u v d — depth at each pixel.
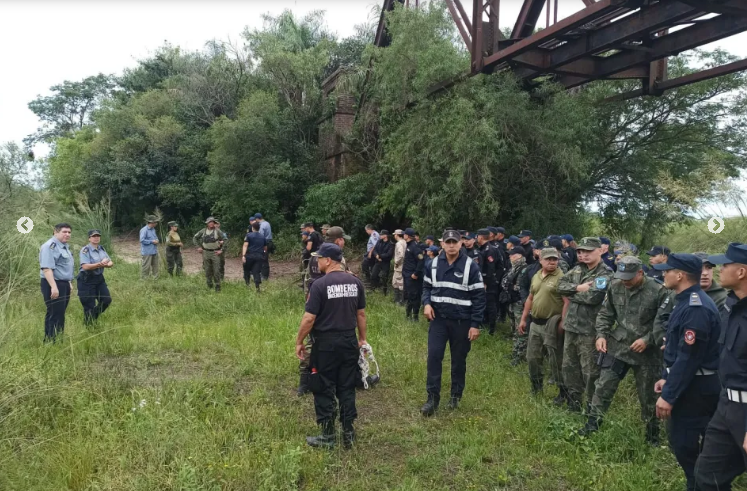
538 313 5.68
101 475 3.79
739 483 3.92
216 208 20.64
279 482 3.83
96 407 4.83
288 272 16.11
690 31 8.76
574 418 4.98
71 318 8.35
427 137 12.45
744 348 2.98
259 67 22.53
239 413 4.94
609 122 14.38
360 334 5.02
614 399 5.71
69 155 28.11
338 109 20.05
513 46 9.48
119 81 30.70
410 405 5.55
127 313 9.28
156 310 9.51
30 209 11.40
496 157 11.45
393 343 7.71
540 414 5.04
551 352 5.64
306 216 18.97
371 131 18.88
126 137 24.53
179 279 13.01
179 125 23.92
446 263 5.40
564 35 9.41
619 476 3.98
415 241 10.46
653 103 13.83
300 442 4.50
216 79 24.17
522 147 11.74
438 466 4.23
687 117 14.06
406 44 13.31
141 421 4.43
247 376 6.21
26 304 7.65
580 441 4.54
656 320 4.43
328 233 6.32
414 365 6.68
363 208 17.97
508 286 7.96
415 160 12.69
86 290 7.88
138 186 23.95
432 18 13.16
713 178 10.05
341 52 25.67
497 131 11.30
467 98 11.87
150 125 24.48
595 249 5.11
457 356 5.42
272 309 9.75
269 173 19.58
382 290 12.87
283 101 22.05
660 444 4.59
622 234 15.34
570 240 9.26
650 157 14.36
